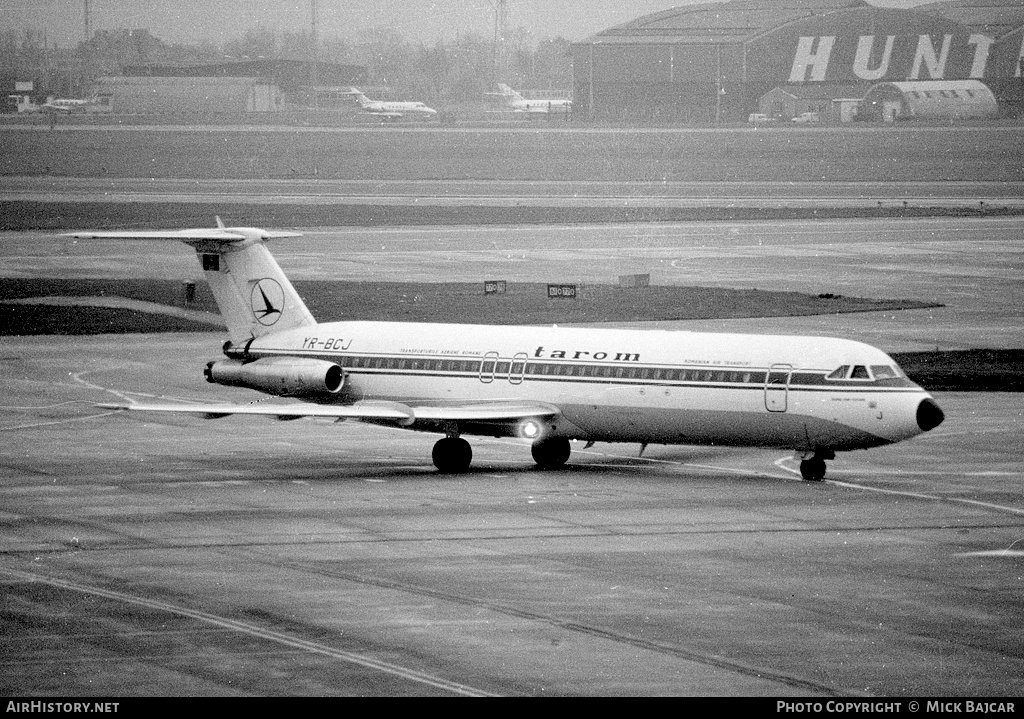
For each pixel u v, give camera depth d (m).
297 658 113.00
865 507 175.38
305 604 129.25
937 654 114.44
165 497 181.75
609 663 111.88
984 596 132.75
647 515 170.25
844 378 186.25
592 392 199.12
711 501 179.25
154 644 116.75
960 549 152.50
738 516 169.75
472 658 113.12
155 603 129.50
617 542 155.62
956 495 183.50
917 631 120.94
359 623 123.00
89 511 172.25
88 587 135.12
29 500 179.38
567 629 121.44
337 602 130.00
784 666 111.25
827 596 132.62
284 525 164.25
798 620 124.38
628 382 197.00
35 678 108.06
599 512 172.12
